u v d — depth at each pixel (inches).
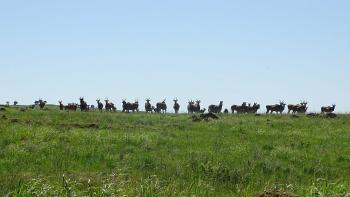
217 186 634.8
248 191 585.3
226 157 866.1
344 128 1364.4
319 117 1721.2
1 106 1795.0
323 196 465.1
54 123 1280.8
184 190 546.0
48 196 494.3
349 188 566.6
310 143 1087.0
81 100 2244.1
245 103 2527.1
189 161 802.8
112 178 636.1
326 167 841.5
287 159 901.2
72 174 689.0
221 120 1535.4
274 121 1501.0
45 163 778.8
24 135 1011.3
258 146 1008.2
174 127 1311.5
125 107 2492.6
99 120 1441.9
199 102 2536.9
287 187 552.1
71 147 914.1
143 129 1240.8
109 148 922.1
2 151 839.1
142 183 567.5
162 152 907.4
